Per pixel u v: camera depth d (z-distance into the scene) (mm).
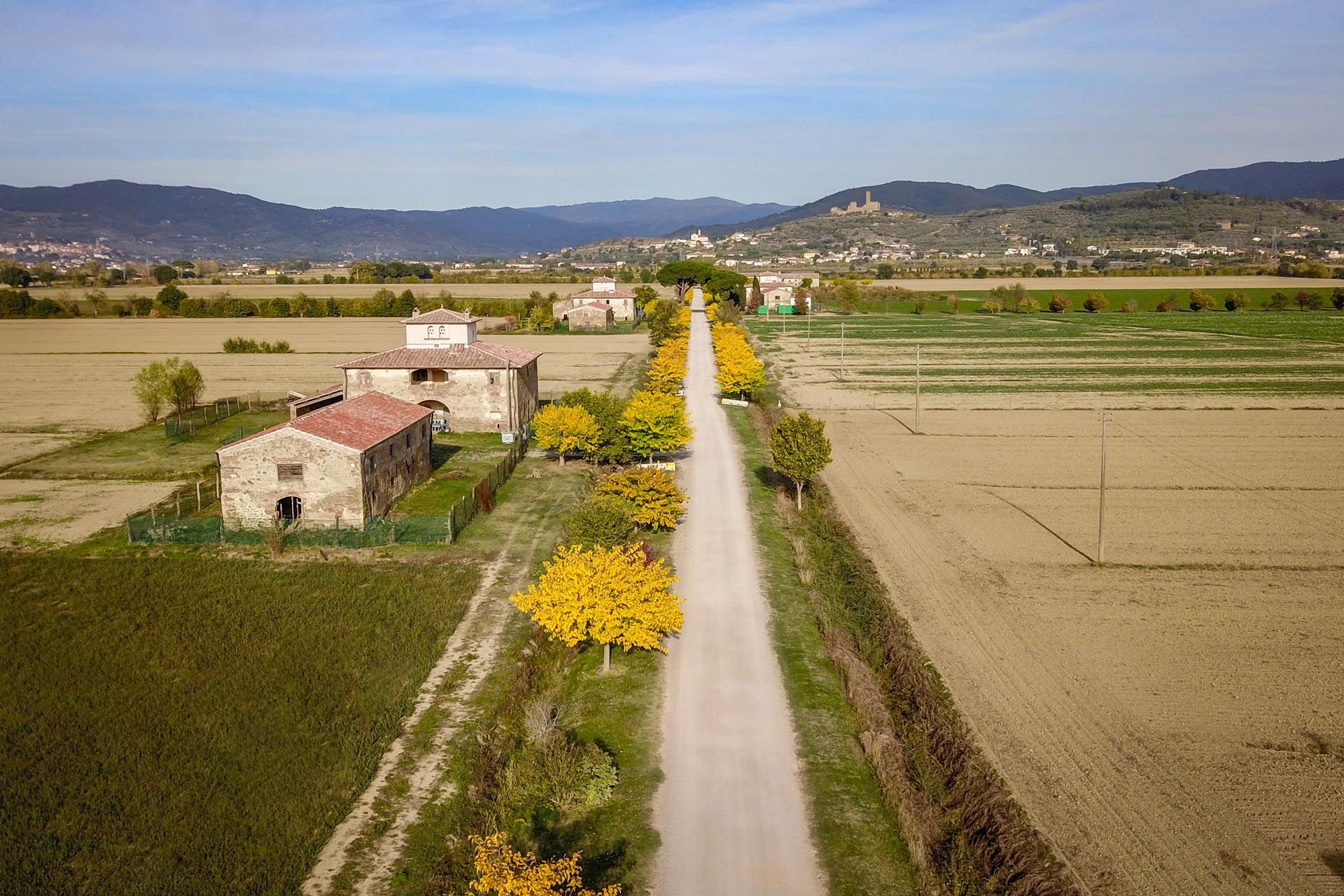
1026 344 147250
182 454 69375
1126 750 29391
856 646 37344
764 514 55406
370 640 36500
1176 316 195750
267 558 45875
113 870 23344
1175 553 48188
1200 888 23125
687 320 186250
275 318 197875
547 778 27188
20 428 79750
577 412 64438
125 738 29422
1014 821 25344
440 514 52969
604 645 35344
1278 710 31812
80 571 43594
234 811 25797
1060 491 60812
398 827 25453
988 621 39562
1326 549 48688
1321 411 88438
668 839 25109
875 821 26000
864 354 138000
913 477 65000
